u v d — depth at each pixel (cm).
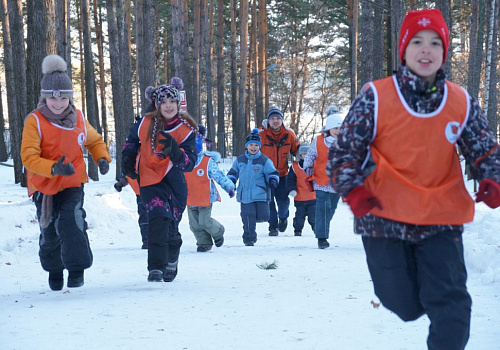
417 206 287
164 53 5506
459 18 3947
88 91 3136
